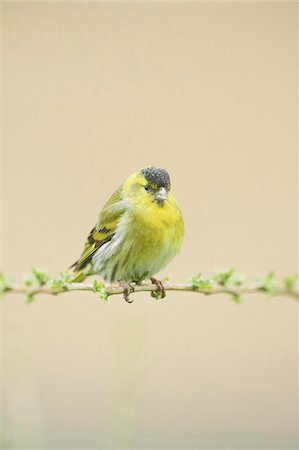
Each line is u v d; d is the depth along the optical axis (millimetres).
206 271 18141
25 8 22938
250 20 24188
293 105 23000
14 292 7289
